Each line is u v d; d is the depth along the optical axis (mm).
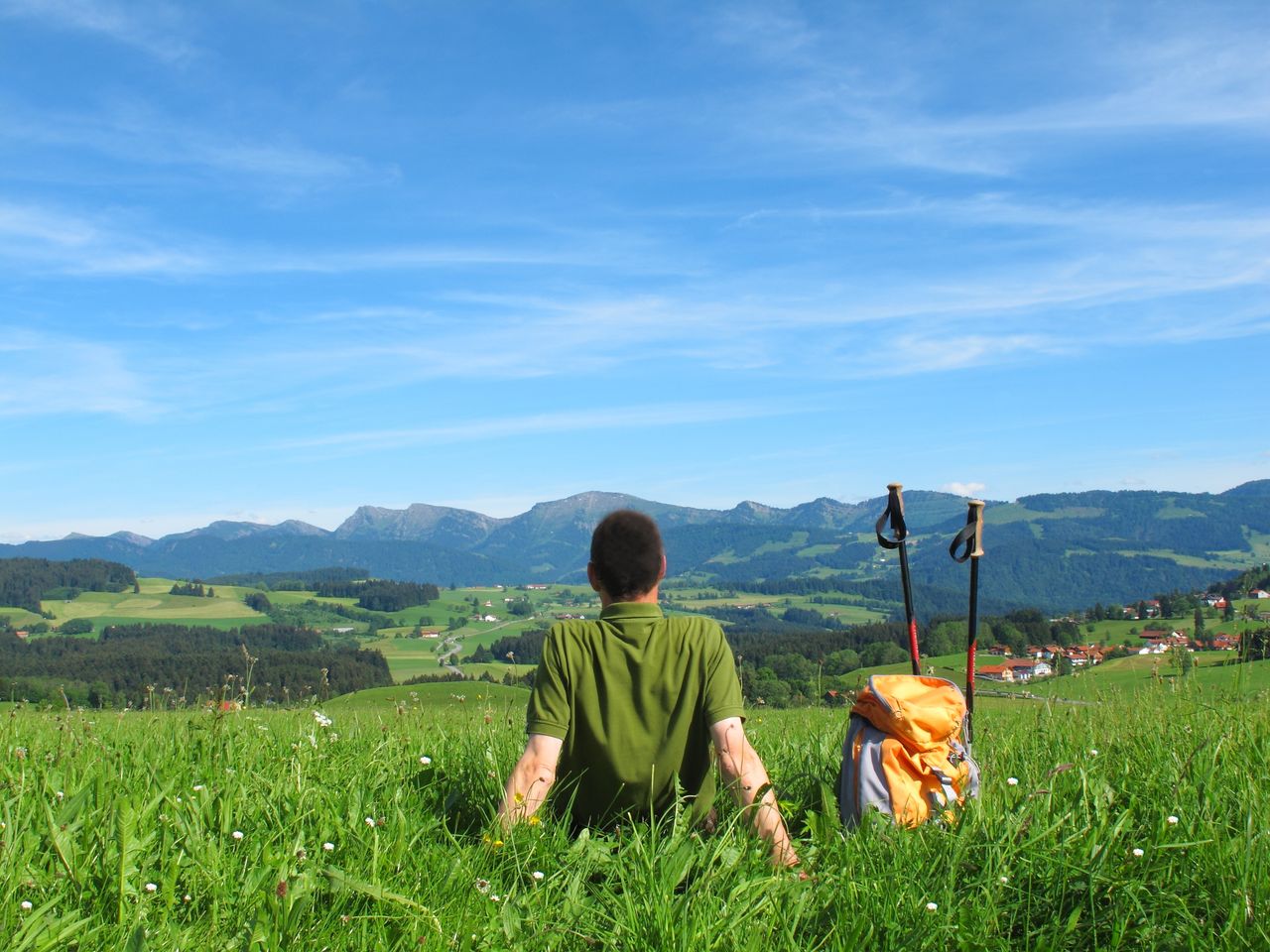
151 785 4336
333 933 2979
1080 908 3154
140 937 2674
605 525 4184
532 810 3920
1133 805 4074
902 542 4961
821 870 3637
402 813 3848
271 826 3914
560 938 3086
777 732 7410
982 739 6113
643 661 4035
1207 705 6609
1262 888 3189
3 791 4090
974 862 3555
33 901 3053
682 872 3420
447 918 3107
